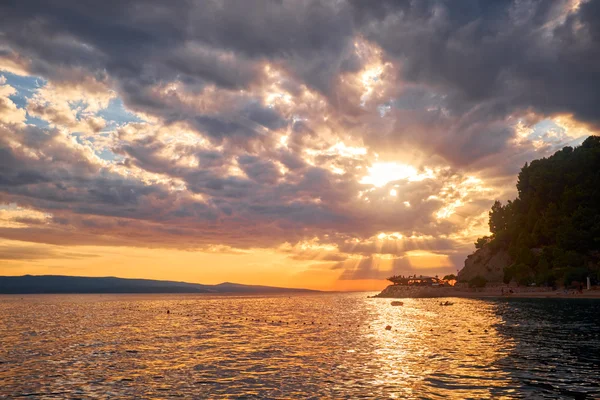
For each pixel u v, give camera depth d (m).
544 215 162.62
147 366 30.61
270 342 43.94
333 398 21.06
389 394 21.56
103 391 23.31
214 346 41.22
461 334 46.53
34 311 114.50
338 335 49.28
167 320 77.81
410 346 38.41
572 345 36.69
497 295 145.50
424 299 152.25
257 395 21.95
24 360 33.62
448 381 24.06
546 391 21.55
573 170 167.38
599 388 22.09
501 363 29.09
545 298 119.38
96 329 60.28
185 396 22.03
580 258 140.12
